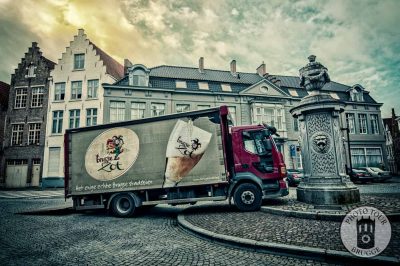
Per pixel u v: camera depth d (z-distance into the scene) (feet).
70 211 31.17
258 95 82.17
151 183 26.23
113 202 27.30
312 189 24.44
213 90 81.51
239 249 14.67
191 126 26.23
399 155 112.06
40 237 18.54
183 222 21.08
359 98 94.48
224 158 24.94
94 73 77.56
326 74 26.32
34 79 80.48
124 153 27.58
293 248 13.12
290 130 83.10
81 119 75.31
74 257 14.01
